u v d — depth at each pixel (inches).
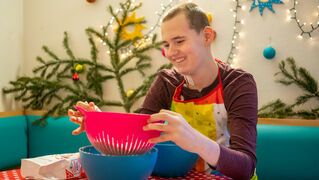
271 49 71.2
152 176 33.1
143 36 85.3
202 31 36.1
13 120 81.4
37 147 83.0
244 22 75.9
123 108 86.0
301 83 69.1
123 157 25.5
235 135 33.6
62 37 93.7
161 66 82.5
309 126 64.8
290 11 72.1
